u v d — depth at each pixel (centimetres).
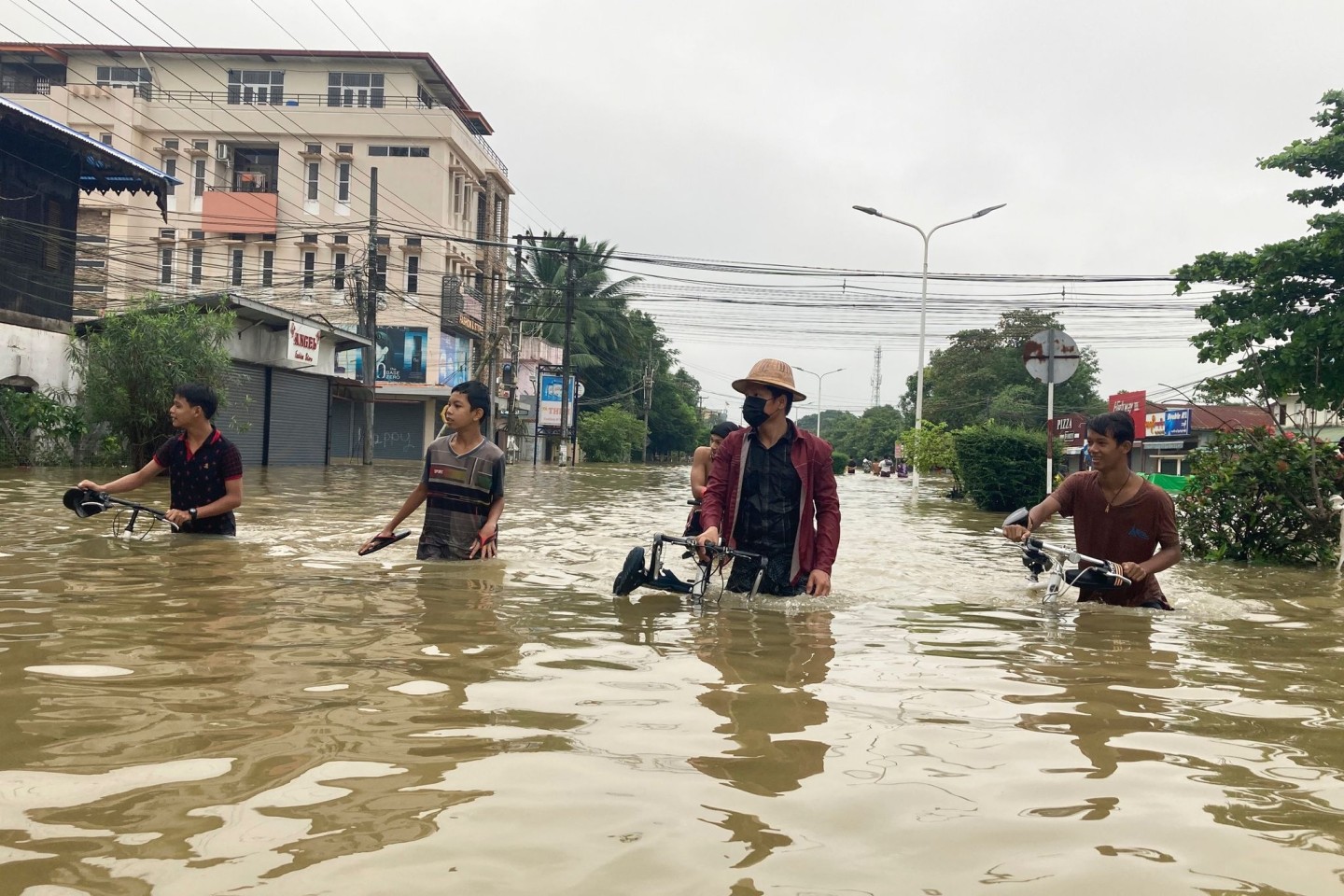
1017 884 160
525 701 267
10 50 4034
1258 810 197
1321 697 298
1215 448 891
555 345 5803
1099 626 432
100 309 3734
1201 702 290
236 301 2131
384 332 4116
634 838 174
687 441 8019
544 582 503
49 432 1766
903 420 8744
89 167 2138
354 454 3694
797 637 381
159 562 525
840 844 175
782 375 498
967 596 518
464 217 4506
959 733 249
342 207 4112
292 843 168
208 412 645
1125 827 187
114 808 182
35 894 147
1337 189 1423
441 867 160
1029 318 5938
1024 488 1494
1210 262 1452
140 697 258
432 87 4412
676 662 325
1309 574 725
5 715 239
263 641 333
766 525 504
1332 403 1359
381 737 229
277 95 4169
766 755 225
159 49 4084
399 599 431
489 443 593
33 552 554
